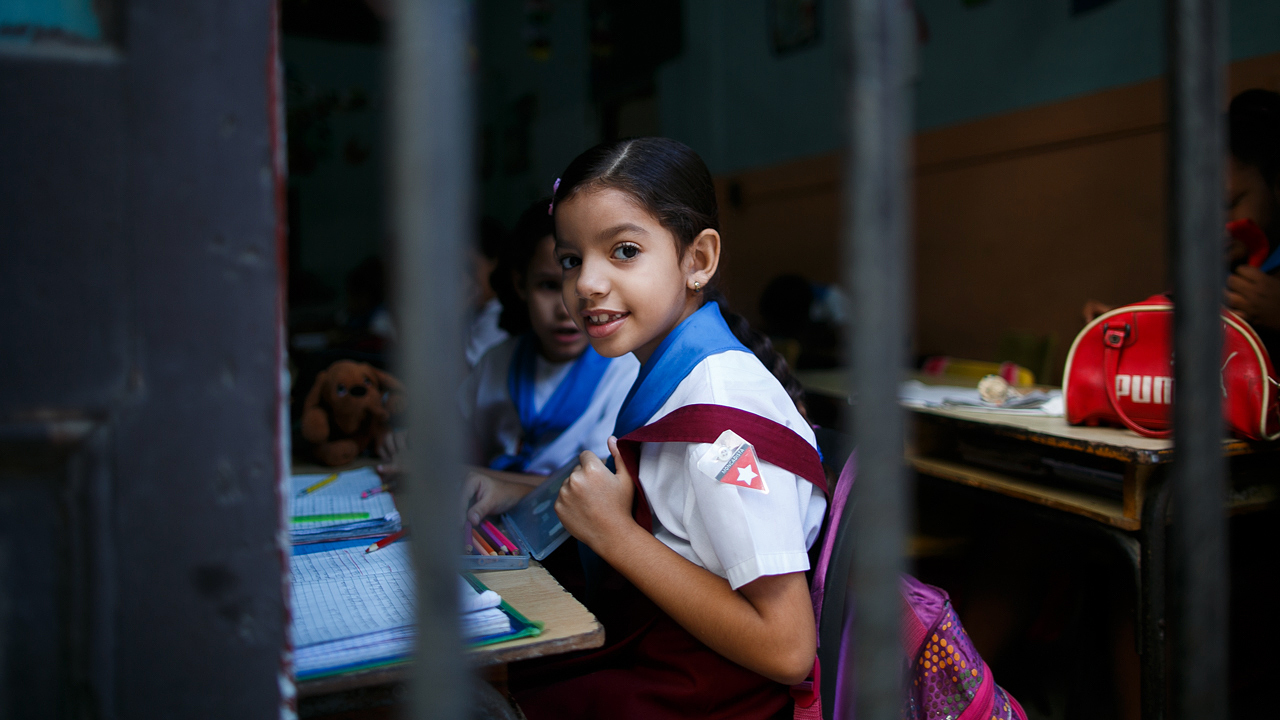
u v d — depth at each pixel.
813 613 0.89
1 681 0.50
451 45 0.45
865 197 0.50
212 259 0.51
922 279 4.03
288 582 0.54
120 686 0.51
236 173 0.51
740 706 0.93
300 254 7.75
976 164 3.68
